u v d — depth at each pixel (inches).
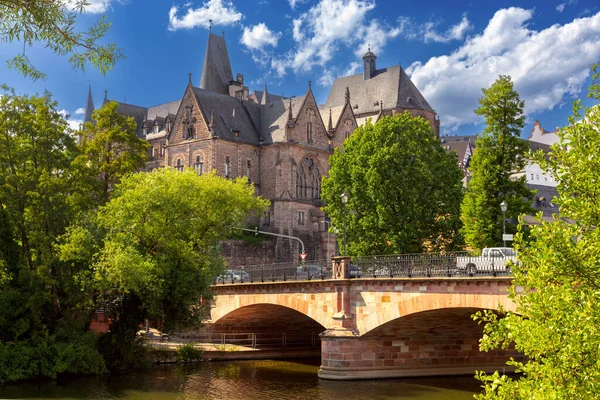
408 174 2657.5
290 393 1704.0
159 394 1691.7
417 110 5723.4
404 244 2578.7
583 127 605.3
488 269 1621.6
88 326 2078.0
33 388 1710.1
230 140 4586.6
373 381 1859.0
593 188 589.9
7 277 1915.6
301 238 4606.3
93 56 550.3
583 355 541.3
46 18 524.4
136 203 1993.1
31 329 1914.4
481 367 1978.3
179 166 4680.1
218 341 2687.0
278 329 2765.7
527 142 2364.7
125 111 5816.9
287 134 4633.4
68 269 1955.0
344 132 5039.4
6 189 1964.8
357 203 2751.0
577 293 567.5
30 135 2052.2
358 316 1903.3
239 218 2183.8
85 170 2233.0
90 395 1649.9
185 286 1980.8
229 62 6053.2
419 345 1934.1
